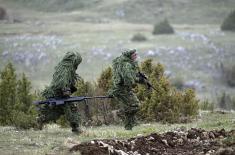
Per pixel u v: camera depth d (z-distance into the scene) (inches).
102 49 6540.4
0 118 1968.5
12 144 1259.8
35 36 7573.8
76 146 1138.0
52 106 1407.5
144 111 1929.1
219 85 5526.6
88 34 7849.4
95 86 2034.9
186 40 7293.3
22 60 5935.0
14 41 7007.9
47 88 1405.0
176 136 1244.5
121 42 7086.6
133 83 1435.8
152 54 6402.6
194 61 6220.5
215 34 7810.0
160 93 1926.7
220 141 1194.6
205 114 2073.1
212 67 6033.5
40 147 1225.4
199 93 5246.1
